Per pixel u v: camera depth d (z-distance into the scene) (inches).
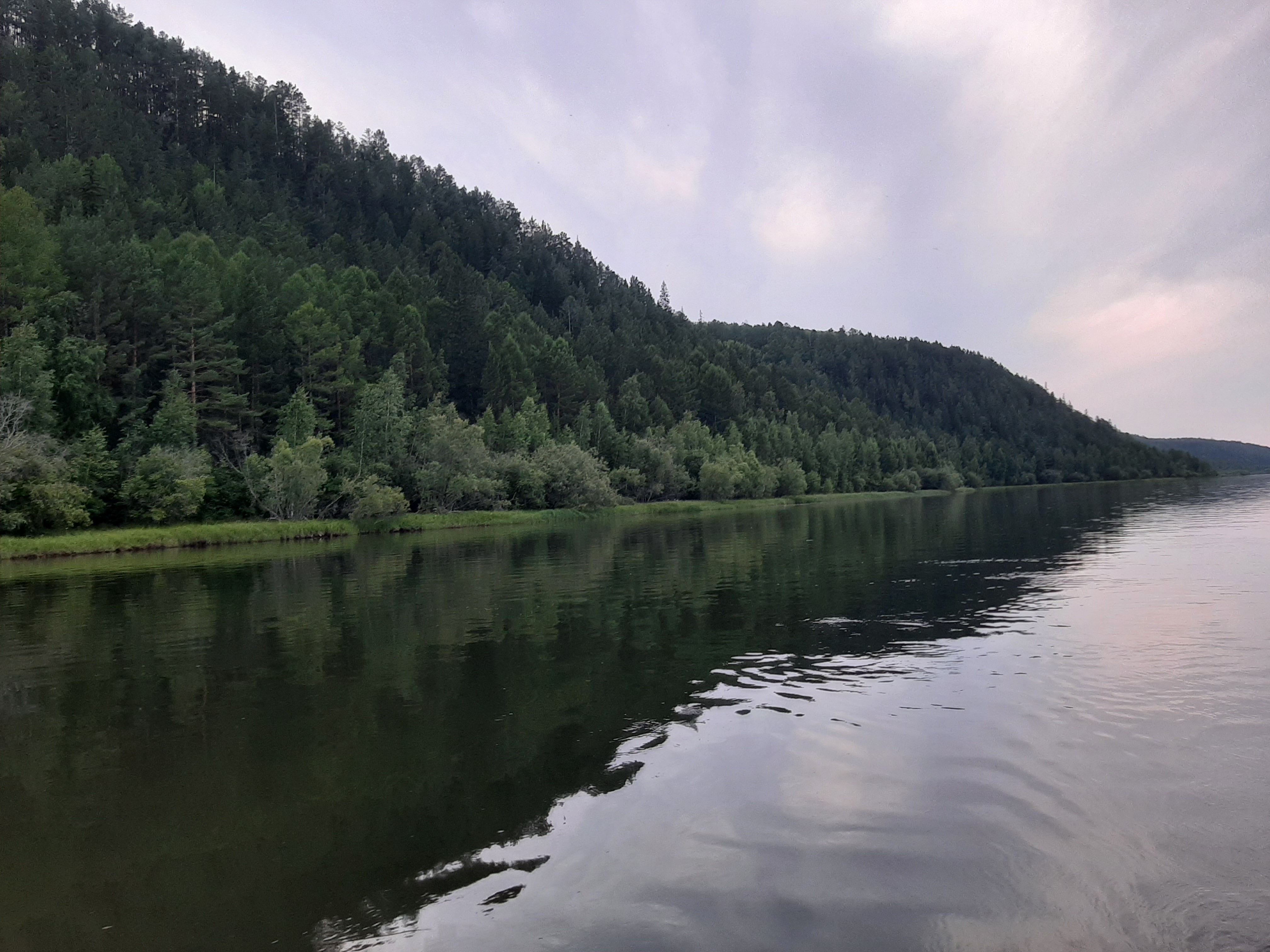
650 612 923.4
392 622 917.8
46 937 285.6
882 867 307.4
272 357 3572.8
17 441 2234.3
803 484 5378.9
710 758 434.9
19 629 934.4
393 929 280.5
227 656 761.6
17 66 6432.1
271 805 398.6
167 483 2518.5
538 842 343.0
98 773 454.9
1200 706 504.1
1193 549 1533.0
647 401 5797.2
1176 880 291.0
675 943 261.0
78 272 3166.8
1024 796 368.8
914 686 569.3
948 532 2140.7
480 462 3440.0
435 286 5836.6
